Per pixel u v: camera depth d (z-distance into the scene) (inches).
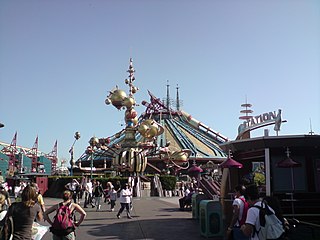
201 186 929.5
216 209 484.1
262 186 611.2
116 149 1930.4
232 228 280.8
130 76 1929.1
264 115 661.3
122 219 703.1
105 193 1212.5
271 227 227.8
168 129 2945.4
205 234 482.3
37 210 253.0
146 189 1665.8
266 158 542.9
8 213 247.3
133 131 1903.3
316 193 537.3
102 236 498.0
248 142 565.9
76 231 545.6
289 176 546.0
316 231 505.4
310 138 524.7
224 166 578.9
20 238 241.6
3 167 3255.4
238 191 308.7
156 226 596.1
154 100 3223.4
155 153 1998.0
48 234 503.5
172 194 1704.0
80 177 1631.4
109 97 1850.4
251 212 232.1
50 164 4379.9
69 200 291.1
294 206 534.6
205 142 2925.7
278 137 532.7
